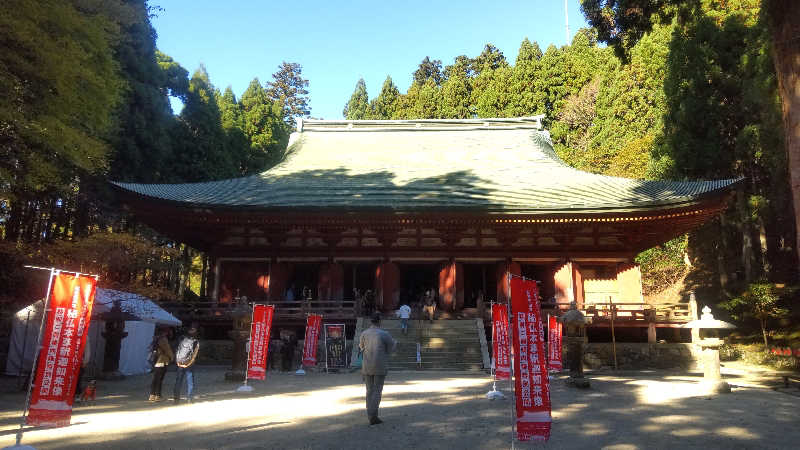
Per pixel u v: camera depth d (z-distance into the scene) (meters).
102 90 15.82
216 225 26.69
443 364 20.58
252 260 28.53
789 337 24.16
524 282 7.73
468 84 68.62
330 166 33.53
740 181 22.61
